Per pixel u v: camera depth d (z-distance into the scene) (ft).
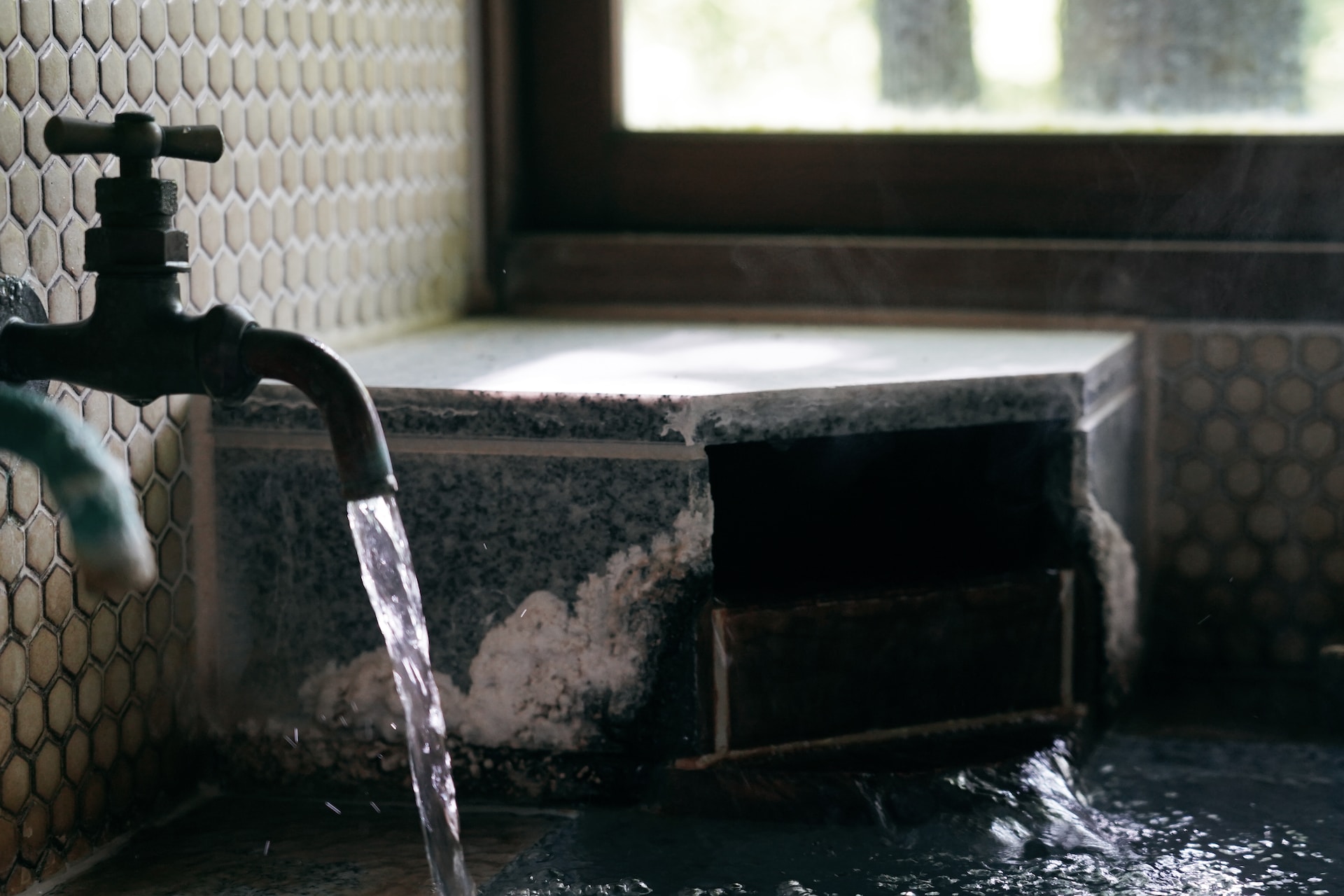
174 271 3.74
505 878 4.36
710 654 4.84
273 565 5.13
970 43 6.86
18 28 4.14
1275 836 4.66
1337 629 6.61
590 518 4.86
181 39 4.90
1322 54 6.52
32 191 4.23
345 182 5.97
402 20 6.38
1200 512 6.69
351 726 5.13
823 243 6.82
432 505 4.97
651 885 4.29
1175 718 6.07
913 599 5.07
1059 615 5.33
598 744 4.96
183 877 4.46
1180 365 6.61
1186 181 6.64
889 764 4.91
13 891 4.27
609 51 7.12
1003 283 6.71
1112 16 6.71
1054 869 4.39
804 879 4.32
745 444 5.26
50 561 4.39
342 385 3.51
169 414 4.94
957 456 5.47
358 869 4.51
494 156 7.12
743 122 7.11
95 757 4.64
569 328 6.70
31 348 3.82
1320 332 6.45
